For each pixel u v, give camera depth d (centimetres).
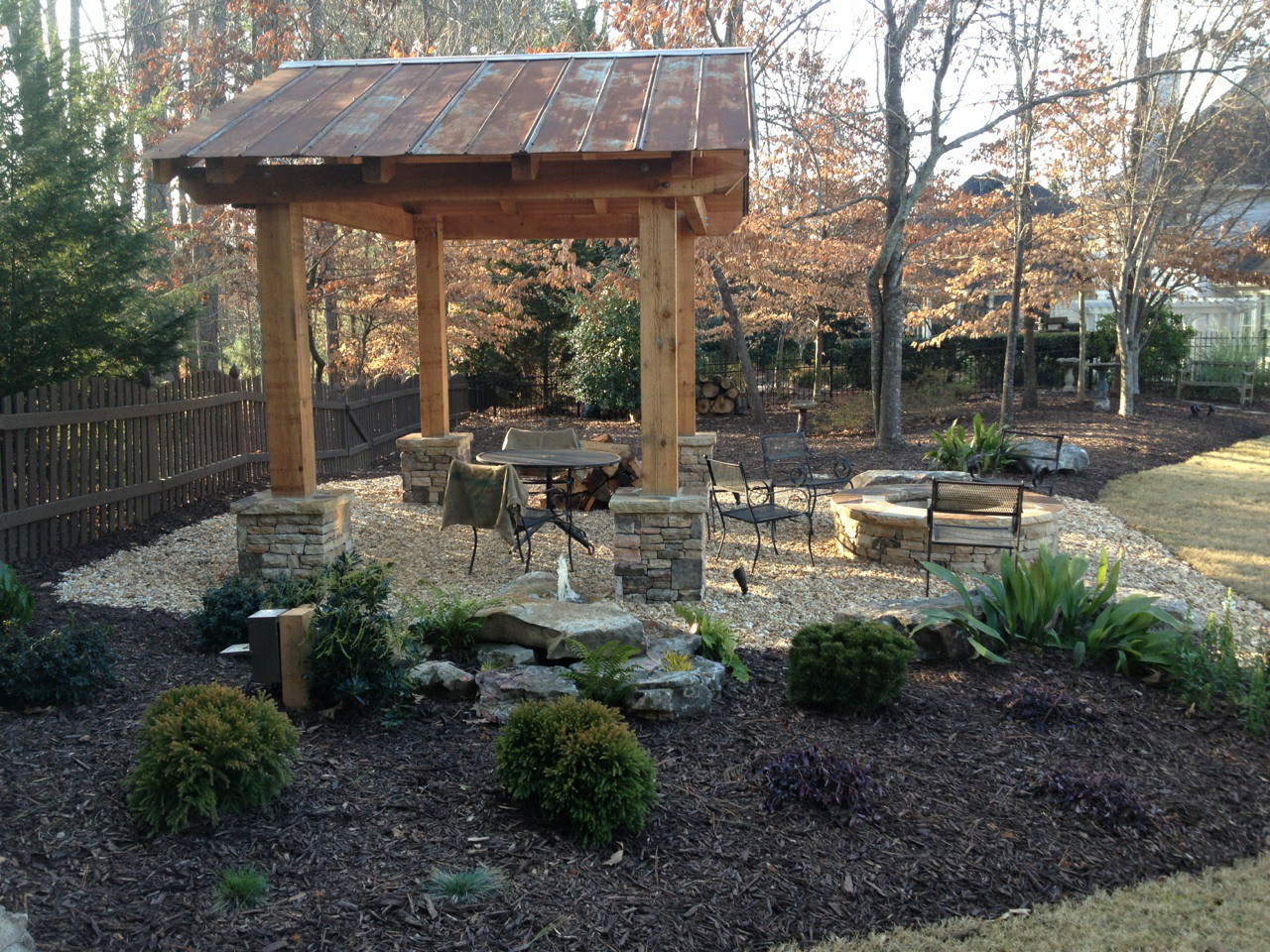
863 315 2095
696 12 1336
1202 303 2473
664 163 612
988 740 446
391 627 446
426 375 998
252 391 1059
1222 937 312
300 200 634
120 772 367
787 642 584
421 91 714
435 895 306
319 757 391
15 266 847
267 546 661
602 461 797
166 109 1426
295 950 277
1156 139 1562
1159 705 496
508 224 1005
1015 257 1525
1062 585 570
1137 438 1523
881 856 349
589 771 348
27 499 713
